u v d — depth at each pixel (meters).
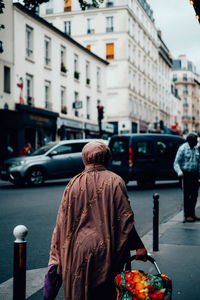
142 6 51.59
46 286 2.72
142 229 7.38
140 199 11.69
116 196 2.64
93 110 36.75
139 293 2.33
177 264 4.97
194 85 101.00
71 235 2.62
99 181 2.68
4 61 22.98
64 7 44.69
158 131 45.91
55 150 16.86
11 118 23.33
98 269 2.54
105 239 2.56
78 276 2.54
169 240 6.27
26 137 25.77
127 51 44.09
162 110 64.56
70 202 2.67
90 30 44.56
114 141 14.86
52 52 28.75
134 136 14.51
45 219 8.38
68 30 45.09
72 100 32.19
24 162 15.97
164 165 14.87
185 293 3.95
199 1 4.14
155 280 2.41
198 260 5.14
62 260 2.64
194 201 7.98
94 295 2.54
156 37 60.97
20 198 11.98
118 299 2.47
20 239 2.93
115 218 2.62
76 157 17.23
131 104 46.53
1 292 4.12
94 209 2.62
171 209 9.87
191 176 7.91
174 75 98.50
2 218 8.55
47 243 6.27
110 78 44.72
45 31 27.66
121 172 14.50
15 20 23.94
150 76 56.75
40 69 27.03
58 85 29.69
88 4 11.68
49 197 12.17
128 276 2.46
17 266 2.90
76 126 32.19
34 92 26.27
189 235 6.62
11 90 23.67
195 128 102.25
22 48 24.83
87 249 2.54
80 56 33.72
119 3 43.78
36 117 25.83
